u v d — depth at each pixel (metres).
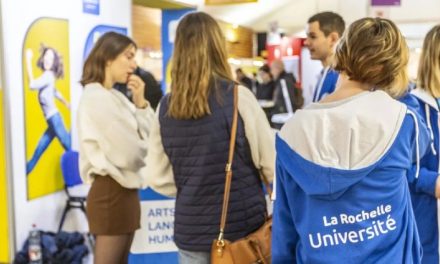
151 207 2.92
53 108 3.55
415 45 8.82
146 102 2.89
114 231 2.70
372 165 1.31
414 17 9.02
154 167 2.13
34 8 3.33
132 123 2.69
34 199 3.36
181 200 2.00
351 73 1.41
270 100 9.10
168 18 5.52
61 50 3.61
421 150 1.51
